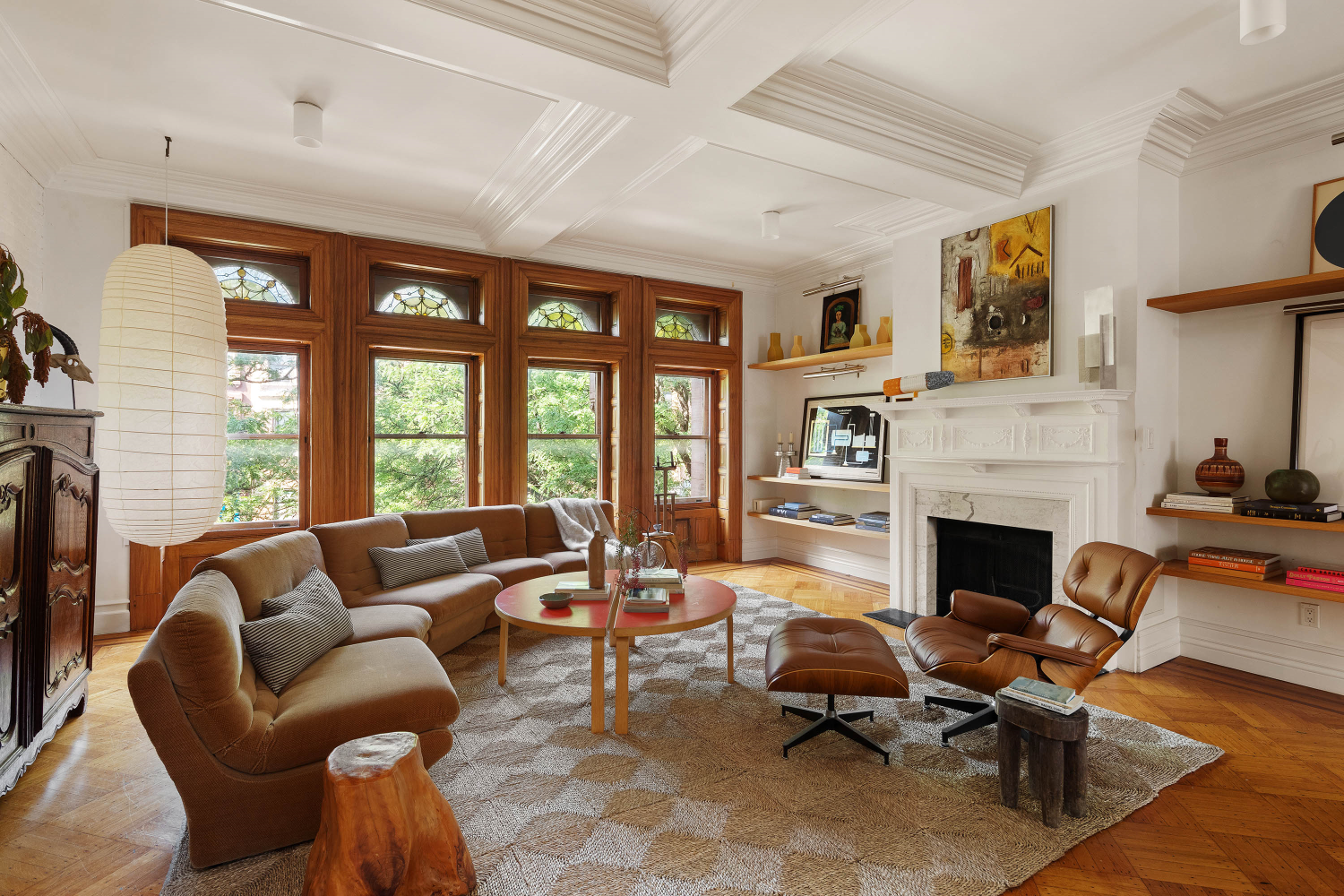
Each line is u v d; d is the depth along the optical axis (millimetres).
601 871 1872
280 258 4625
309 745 1989
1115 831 2105
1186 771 2461
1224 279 3543
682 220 5074
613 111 3012
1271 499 3223
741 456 6672
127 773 2455
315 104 3229
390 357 5094
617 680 2750
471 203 4680
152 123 3439
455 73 2941
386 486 5070
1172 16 2559
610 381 6105
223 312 3074
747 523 6750
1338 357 3182
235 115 3354
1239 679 3420
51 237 3891
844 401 6117
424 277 5199
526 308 5473
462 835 1971
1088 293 3516
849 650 2646
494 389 5332
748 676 3445
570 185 3857
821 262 6203
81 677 2852
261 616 2666
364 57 2826
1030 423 3805
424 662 2471
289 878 1853
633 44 2549
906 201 4512
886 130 3264
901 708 3031
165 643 1828
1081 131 3523
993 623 2980
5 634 2209
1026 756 2566
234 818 1907
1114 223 3531
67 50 2768
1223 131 3438
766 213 4801
